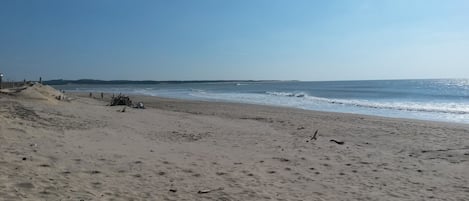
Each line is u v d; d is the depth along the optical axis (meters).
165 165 8.99
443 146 13.37
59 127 12.86
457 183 8.45
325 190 7.68
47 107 17.48
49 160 8.34
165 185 7.39
